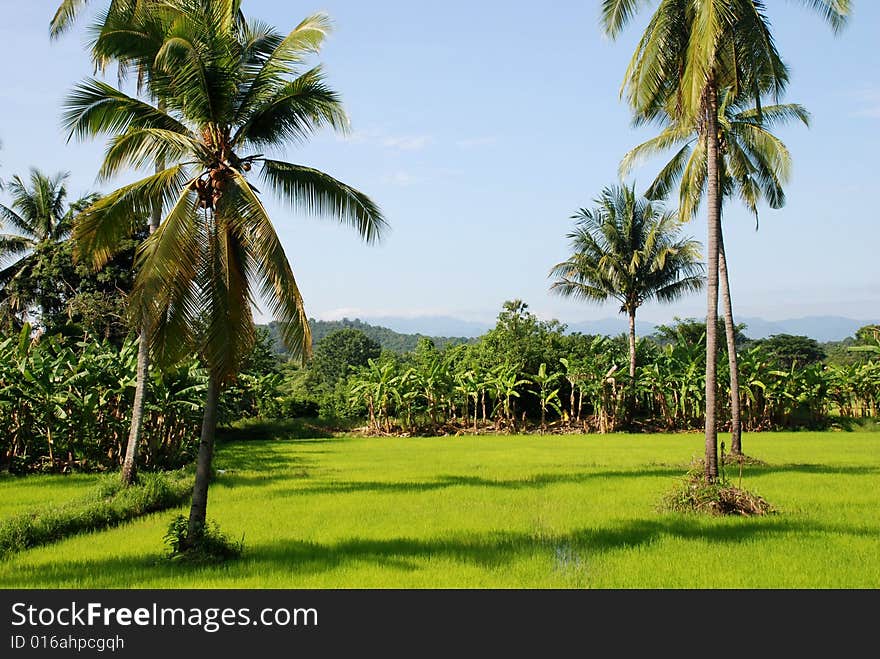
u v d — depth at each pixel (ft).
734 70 47.50
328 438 121.80
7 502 49.67
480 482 58.44
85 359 69.72
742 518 41.78
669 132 70.85
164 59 33.30
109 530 40.55
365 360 264.11
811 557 32.37
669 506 44.98
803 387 123.03
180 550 33.27
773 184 76.13
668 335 176.24
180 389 70.03
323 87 37.01
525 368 134.00
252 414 130.82
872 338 146.00
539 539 36.35
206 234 34.42
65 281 115.55
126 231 35.58
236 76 35.19
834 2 45.85
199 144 34.91
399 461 76.79
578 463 72.49
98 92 37.32
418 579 29.14
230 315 34.19
